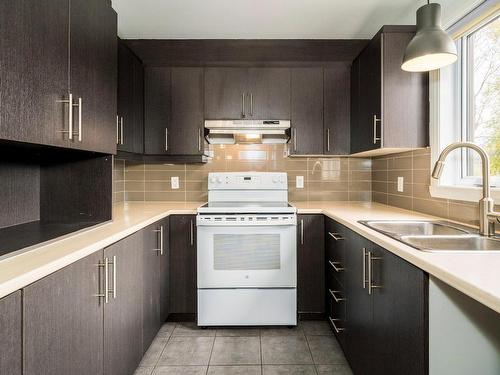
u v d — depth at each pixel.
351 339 1.69
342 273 1.87
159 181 2.84
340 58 2.49
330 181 2.85
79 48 1.38
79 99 1.36
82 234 1.36
